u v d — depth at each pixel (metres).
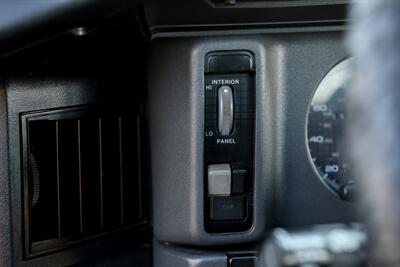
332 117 1.28
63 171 1.24
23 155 1.18
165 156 1.24
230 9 1.14
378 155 0.37
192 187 1.21
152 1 1.05
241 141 1.23
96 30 1.09
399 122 0.36
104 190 1.29
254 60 1.21
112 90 1.29
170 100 1.22
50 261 1.24
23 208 1.19
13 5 0.95
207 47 1.19
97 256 1.30
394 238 0.36
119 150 1.31
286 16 1.19
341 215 1.30
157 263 1.32
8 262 1.18
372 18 0.39
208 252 1.26
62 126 1.23
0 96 1.15
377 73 0.38
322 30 1.25
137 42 1.24
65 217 1.25
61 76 1.22
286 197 1.28
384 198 0.36
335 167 1.29
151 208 1.36
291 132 1.27
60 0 0.93
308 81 1.26
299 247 0.51
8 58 1.04
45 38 0.97
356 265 0.50
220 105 1.21
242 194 1.23
